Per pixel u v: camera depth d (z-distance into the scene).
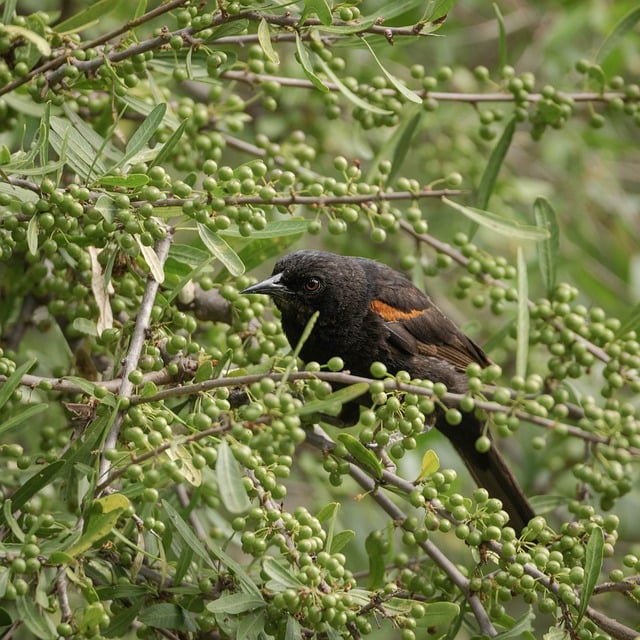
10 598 7.39
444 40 16.66
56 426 10.90
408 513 14.02
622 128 17.69
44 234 8.91
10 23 9.78
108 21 13.72
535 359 14.04
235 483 7.27
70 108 10.80
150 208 8.63
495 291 11.80
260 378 8.14
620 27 12.48
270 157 12.18
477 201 12.46
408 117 12.31
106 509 7.62
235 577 8.59
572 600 8.36
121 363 9.36
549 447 13.41
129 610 8.47
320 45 10.10
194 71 10.81
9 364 8.73
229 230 9.73
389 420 8.59
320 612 7.93
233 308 10.12
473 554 8.81
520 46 19.66
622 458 10.52
